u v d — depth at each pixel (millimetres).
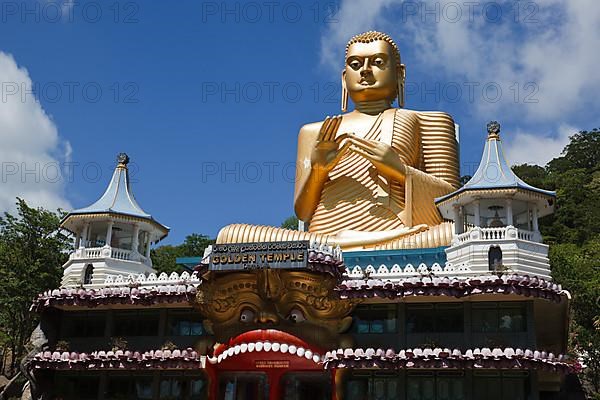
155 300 31984
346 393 30109
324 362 29359
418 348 29375
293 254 29797
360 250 36531
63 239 48875
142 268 38281
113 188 40500
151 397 32781
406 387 29609
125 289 32594
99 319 34656
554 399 39000
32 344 34031
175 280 33688
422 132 44938
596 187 89125
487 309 30047
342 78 47875
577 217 76875
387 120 43906
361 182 41562
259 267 29891
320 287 30484
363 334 30484
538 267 31969
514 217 36000
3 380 45844
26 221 47750
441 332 30078
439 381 29453
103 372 33656
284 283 30625
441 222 39469
